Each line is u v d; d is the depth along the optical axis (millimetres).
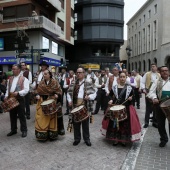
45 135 5980
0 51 25406
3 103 6172
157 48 43281
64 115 9812
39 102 6121
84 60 41281
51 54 27766
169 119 5160
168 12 39969
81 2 40656
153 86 5887
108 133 5863
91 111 5863
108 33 40531
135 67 59438
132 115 5719
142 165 4684
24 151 5402
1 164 4676
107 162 4797
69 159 4941
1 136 6590
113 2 40406
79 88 5852
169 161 4910
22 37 16500
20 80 6477
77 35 41812
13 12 24203
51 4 25641
